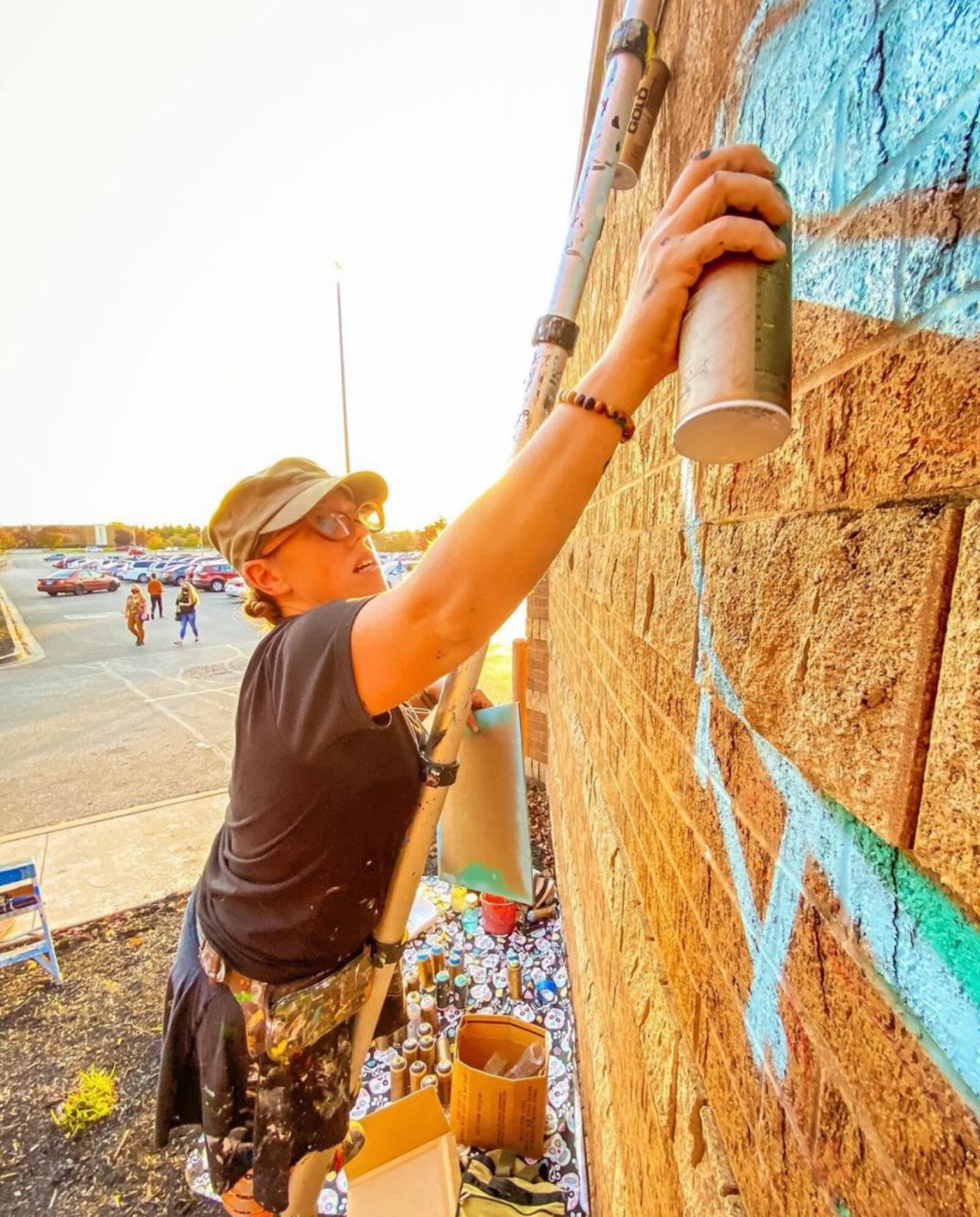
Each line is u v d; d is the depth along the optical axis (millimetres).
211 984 1213
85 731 9133
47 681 12875
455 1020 3217
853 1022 495
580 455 543
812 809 566
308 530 1179
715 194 485
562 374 869
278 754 961
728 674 784
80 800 6469
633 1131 1422
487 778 1700
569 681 3410
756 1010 701
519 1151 2395
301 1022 1163
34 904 3656
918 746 407
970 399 374
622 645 1637
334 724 719
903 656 428
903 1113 427
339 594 1220
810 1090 566
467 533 576
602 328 2359
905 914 430
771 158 682
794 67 619
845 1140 503
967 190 369
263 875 1100
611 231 2088
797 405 614
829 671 523
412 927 3893
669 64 1188
